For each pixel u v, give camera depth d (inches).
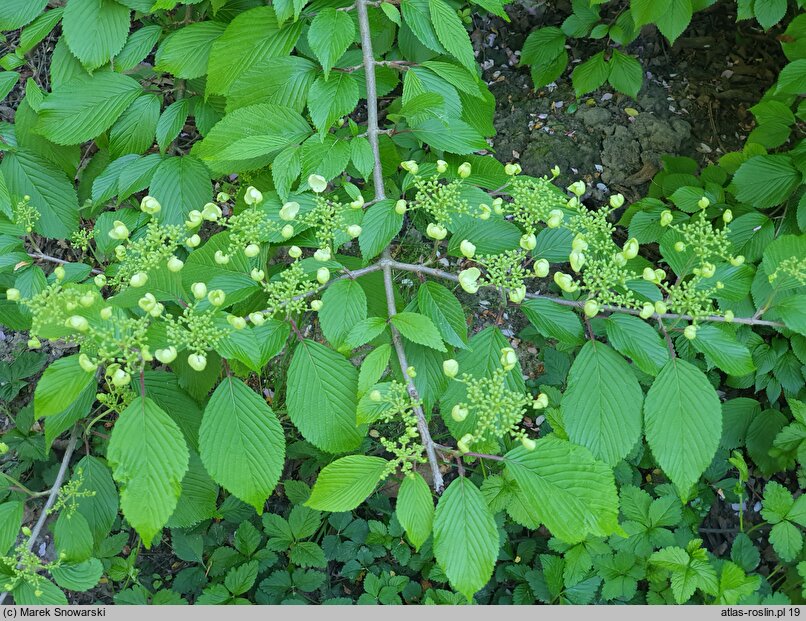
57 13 25.5
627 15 39.2
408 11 23.8
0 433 36.2
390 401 19.7
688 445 20.0
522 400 19.7
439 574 30.0
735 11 47.9
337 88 23.1
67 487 24.9
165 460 18.7
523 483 19.2
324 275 20.8
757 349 33.6
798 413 30.0
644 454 33.9
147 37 26.4
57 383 18.8
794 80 30.8
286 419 36.1
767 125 32.9
